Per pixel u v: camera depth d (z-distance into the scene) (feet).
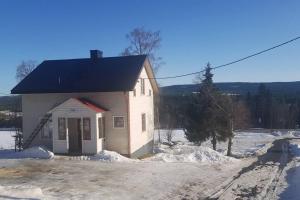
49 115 110.42
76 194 62.34
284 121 346.54
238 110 150.30
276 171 92.32
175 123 231.91
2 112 266.57
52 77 116.26
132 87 104.58
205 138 146.20
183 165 95.20
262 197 63.26
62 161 95.71
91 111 102.22
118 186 69.41
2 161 95.76
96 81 109.81
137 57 117.70
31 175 78.69
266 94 369.71
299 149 146.30
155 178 77.30
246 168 96.48
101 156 98.73
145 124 119.75
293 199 60.90
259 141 198.29
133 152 108.68
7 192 60.59
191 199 61.31
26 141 113.19
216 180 78.18
